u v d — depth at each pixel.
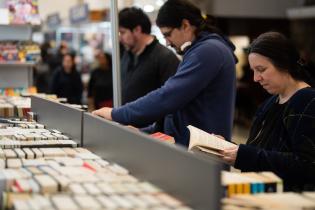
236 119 9.48
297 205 1.37
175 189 1.48
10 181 1.64
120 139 1.91
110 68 7.62
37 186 1.56
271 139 2.14
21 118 3.58
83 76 12.07
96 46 12.43
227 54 2.67
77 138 2.46
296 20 9.91
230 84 2.69
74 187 1.56
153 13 7.57
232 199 1.44
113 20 3.09
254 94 9.38
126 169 1.84
